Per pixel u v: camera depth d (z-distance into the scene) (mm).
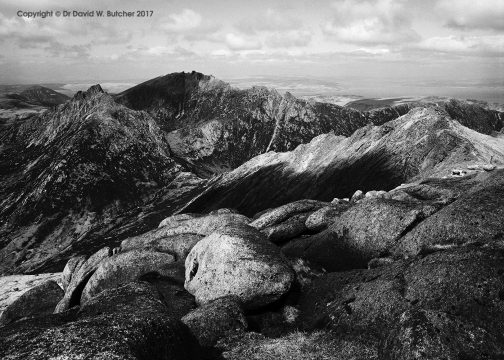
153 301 32500
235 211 69750
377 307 27266
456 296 24156
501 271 24312
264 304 34438
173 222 69250
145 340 21000
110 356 18516
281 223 49719
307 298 35062
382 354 21406
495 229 29312
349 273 34438
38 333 20484
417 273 27688
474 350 19500
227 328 30234
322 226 47062
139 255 51219
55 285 61406
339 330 27625
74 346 19078
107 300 33000
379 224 38500
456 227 31172
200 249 42062
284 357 24703
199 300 37156
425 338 19906
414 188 50594
